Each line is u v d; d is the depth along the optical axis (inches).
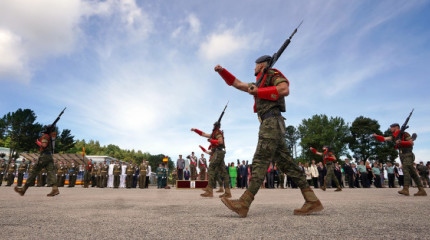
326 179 450.0
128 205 163.0
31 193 327.6
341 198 222.5
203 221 94.1
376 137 282.4
